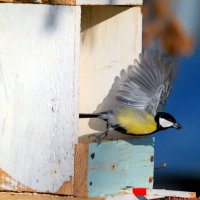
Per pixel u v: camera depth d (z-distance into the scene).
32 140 10.06
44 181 10.06
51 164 10.03
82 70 11.34
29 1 9.96
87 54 11.34
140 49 11.16
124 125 10.98
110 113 10.97
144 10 11.46
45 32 9.95
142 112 10.98
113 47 11.27
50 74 9.97
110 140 10.76
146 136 11.28
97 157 10.23
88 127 11.27
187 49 11.38
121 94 10.76
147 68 10.62
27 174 10.10
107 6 11.23
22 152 10.09
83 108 11.32
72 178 9.98
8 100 10.08
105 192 10.43
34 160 10.08
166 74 10.80
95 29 11.32
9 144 10.12
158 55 10.67
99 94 11.30
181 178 14.38
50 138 10.01
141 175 11.18
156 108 11.01
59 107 9.97
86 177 10.02
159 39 11.41
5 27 10.02
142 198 10.40
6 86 10.07
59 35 9.91
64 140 9.98
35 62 9.98
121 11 11.22
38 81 9.99
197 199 10.16
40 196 10.07
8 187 10.16
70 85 9.93
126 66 11.21
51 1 9.90
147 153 11.27
